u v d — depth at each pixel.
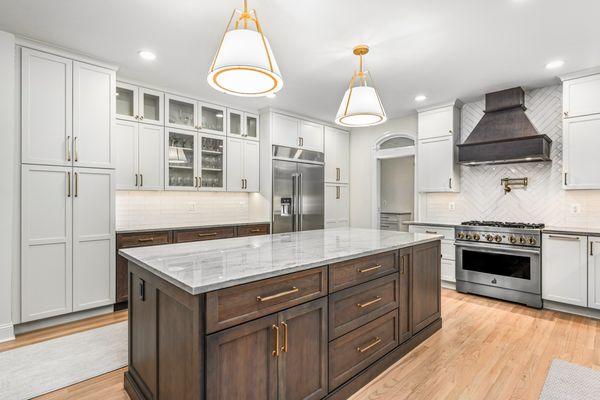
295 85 3.81
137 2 2.23
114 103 3.24
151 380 1.63
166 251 1.94
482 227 3.81
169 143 3.97
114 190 3.24
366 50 2.91
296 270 1.55
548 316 3.18
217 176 4.50
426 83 3.74
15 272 2.70
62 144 2.93
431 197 4.80
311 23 2.48
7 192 2.59
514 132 3.73
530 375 2.11
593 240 3.08
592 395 1.89
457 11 2.32
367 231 3.15
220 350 1.28
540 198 3.88
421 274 2.60
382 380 2.06
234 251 1.94
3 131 2.57
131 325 1.88
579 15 2.36
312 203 5.32
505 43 2.79
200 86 3.89
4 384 2.00
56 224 2.90
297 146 5.09
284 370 1.52
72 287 2.98
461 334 2.75
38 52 2.81
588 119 3.32
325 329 1.73
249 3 2.22
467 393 1.92
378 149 5.68
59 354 2.38
